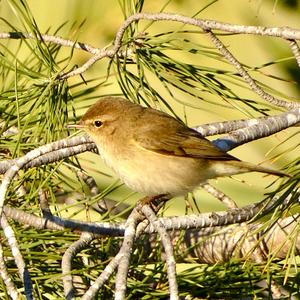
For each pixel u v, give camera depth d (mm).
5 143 10531
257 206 9422
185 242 10930
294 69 19453
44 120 10477
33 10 18547
